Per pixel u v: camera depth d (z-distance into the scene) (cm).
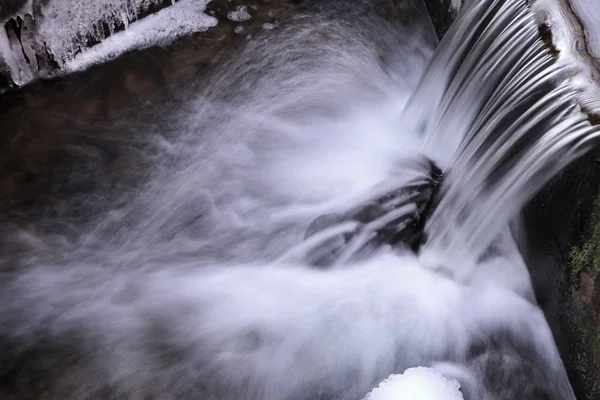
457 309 183
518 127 172
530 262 182
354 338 179
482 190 176
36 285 185
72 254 189
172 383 175
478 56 188
